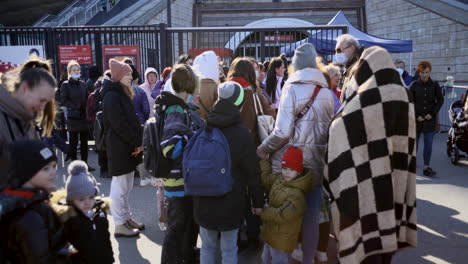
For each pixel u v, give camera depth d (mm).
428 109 6770
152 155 3332
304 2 20875
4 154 2080
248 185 3066
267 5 21109
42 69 2203
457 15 15016
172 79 3330
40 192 1873
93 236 2219
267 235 3246
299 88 3248
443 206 5367
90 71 8344
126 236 4465
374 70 2895
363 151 2826
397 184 2961
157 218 5023
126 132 4113
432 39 16172
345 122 2842
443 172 7098
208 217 3008
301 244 3469
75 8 18484
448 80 11641
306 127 3242
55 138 5586
